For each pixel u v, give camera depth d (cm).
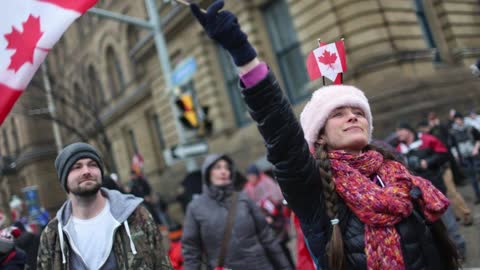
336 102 186
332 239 170
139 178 1080
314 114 192
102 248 250
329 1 1135
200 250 365
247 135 1440
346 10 1114
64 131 2123
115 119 2456
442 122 1050
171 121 1794
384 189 172
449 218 478
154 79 1862
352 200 171
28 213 1378
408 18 1166
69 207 264
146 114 2227
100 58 2433
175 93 970
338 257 167
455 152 902
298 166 168
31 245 379
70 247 252
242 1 1405
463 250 476
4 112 226
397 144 666
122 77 2367
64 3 232
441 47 1355
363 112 194
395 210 166
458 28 1374
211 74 1555
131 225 260
